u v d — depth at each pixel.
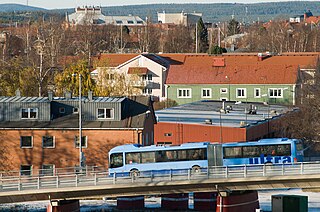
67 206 147.38
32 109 182.88
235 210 149.50
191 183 146.62
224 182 147.00
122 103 184.00
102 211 158.25
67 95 191.50
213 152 170.62
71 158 180.88
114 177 145.75
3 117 183.25
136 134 180.25
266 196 179.12
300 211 150.38
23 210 161.00
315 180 147.38
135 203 160.62
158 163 169.25
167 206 161.00
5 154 181.12
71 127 180.25
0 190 144.25
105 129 180.38
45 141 181.12
